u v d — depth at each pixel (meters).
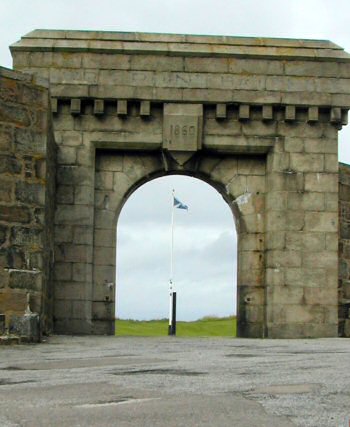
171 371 12.39
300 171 27.72
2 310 19.95
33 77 21.08
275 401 9.09
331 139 27.89
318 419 7.93
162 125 27.58
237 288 28.11
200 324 49.12
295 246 27.48
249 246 28.06
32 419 7.98
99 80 27.31
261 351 17.19
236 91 27.52
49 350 17.36
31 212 20.80
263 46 27.78
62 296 26.95
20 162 20.64
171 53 27.41
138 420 7.90
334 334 27.31
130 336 26.45
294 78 27.70
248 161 28.38
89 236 27.25
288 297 27.28
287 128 27.81
